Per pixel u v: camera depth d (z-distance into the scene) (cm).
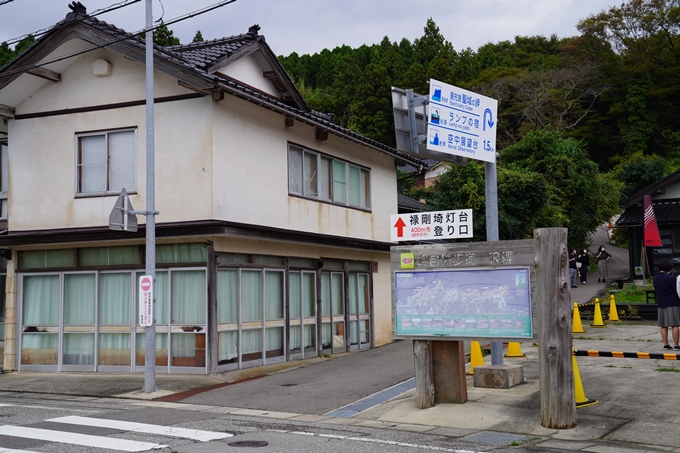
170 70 1270
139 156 1356
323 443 742
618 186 3859
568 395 798
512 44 6538
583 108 5112
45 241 1402
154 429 830
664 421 794
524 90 4681
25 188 1454
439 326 908
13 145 1474
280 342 1523
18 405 1052
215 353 1306
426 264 923
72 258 1450
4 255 1493
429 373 932
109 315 1409
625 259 3631
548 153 2945
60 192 1422
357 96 5072
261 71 1655
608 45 4959
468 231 911
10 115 1464
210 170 1287
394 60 5484
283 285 1546
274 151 1495
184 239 1329
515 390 1002
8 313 1479
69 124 1427
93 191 1400
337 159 1783
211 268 1312
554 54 6312
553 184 2852
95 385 1242
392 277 948
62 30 1348
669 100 4894
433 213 939
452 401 942
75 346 1434
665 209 2392
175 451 700
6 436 785
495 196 1067
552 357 803
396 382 1182
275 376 1320
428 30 6456
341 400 1045
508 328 862
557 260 813
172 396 1119
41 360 1459
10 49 4041
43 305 1473
